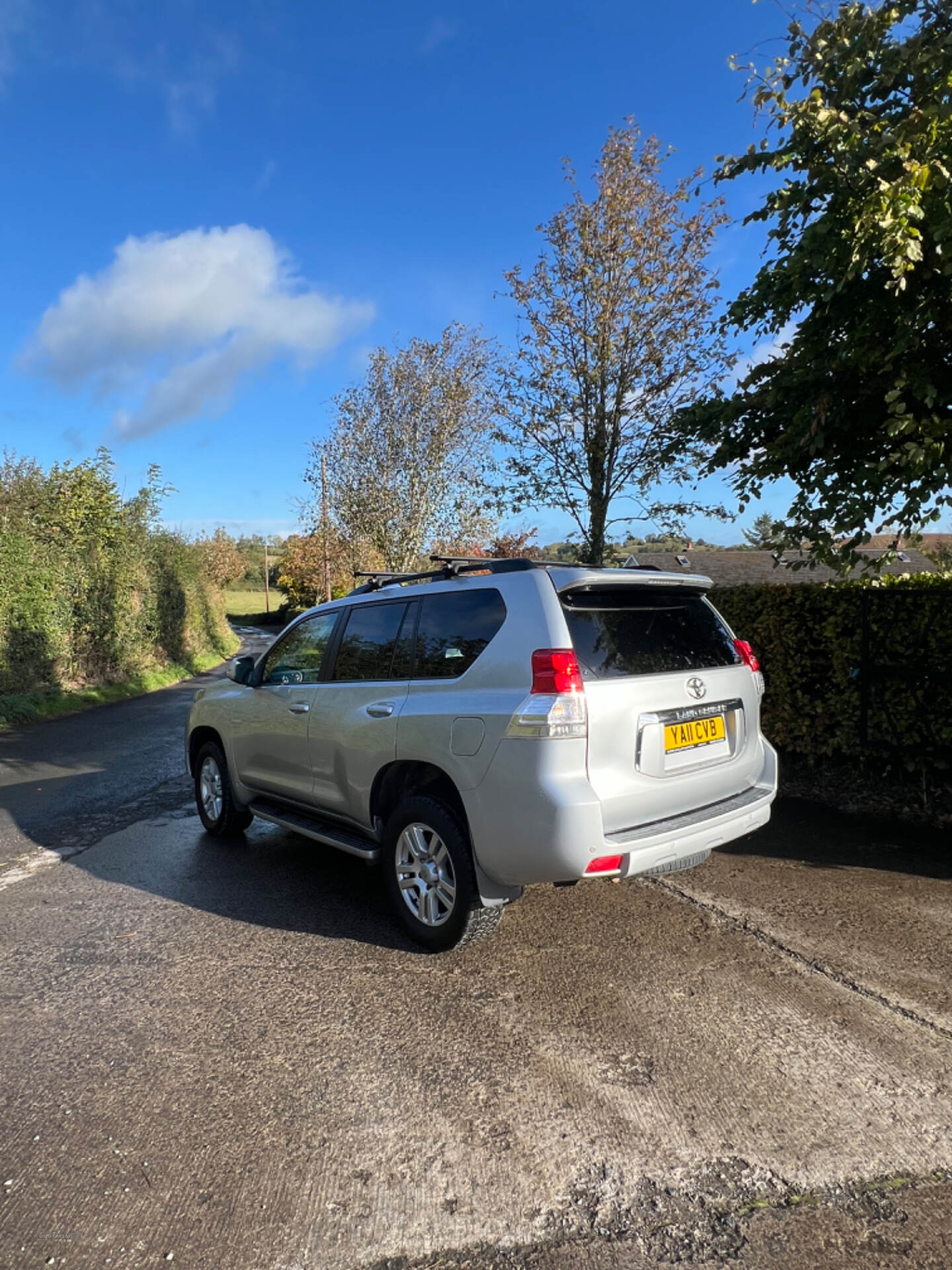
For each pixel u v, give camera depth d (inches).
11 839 247.1
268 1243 85.9
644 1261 82.7
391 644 173.2
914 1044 119.7
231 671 219.9
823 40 196.4
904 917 164.7
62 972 152.4
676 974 143.5
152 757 393.4
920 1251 82.7
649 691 143.6
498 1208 90.4
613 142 332.8
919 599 232.1
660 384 338.0
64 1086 115.5
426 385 638.5
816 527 213.5
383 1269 82.4
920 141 175.5
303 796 196.4
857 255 170.6
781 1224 87.0
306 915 177.5
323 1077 116.1
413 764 160.6
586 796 131.7
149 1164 98.7
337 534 713.6
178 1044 126.0
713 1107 106.8
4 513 565.3
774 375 237.5
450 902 152.3
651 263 335.6
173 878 205.0
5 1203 92.3
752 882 186.2
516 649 141.7
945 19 190.7
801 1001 132.9
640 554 1066.1
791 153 197.6
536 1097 110.0
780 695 274.8
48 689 592.7
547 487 365.7
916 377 189.3
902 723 239.0
